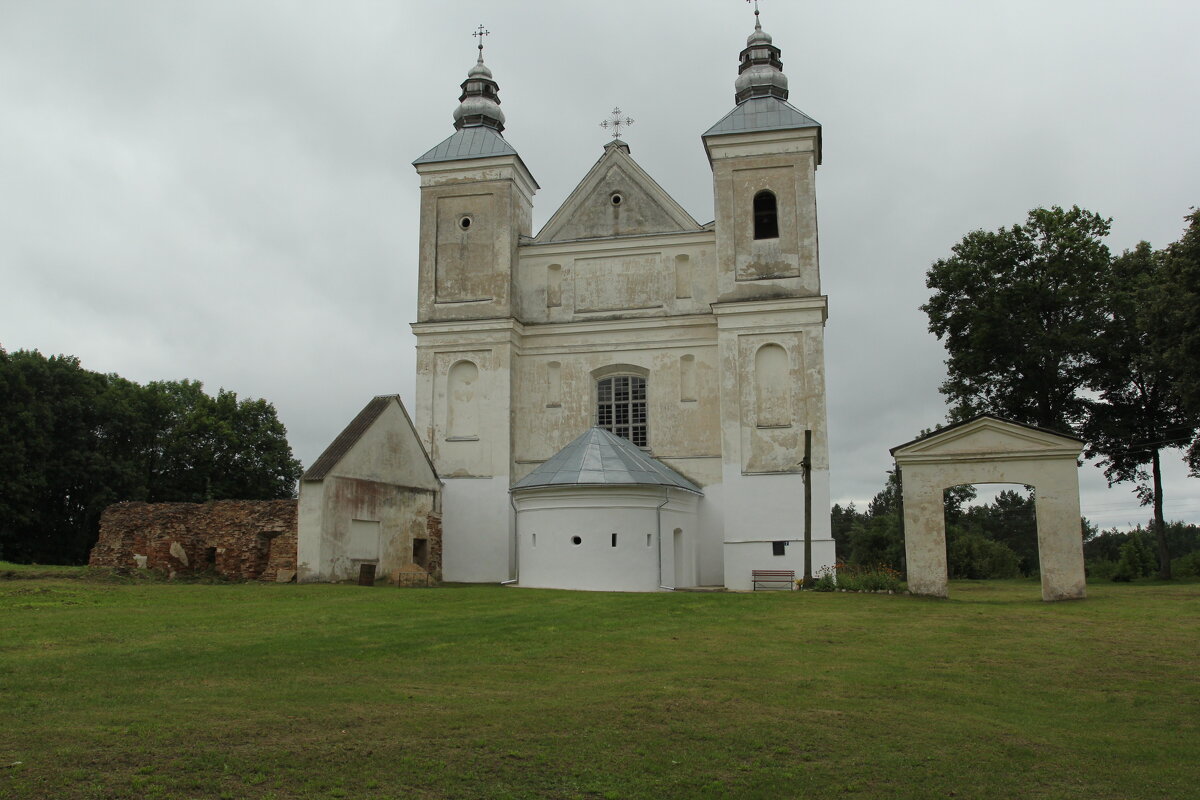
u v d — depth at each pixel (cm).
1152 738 1084
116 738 951
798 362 3916
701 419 4172
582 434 3922
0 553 5012
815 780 912
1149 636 1814
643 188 4469
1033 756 1003
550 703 1167
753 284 4019
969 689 1334
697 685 1303
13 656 1400
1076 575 2477
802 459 3838
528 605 2261
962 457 2566
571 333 4334
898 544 6812
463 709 1124
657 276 4341
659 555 3450
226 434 6322
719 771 930
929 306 5184
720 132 4147
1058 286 4841
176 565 3225
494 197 4372
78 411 5362
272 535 3177
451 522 4134
